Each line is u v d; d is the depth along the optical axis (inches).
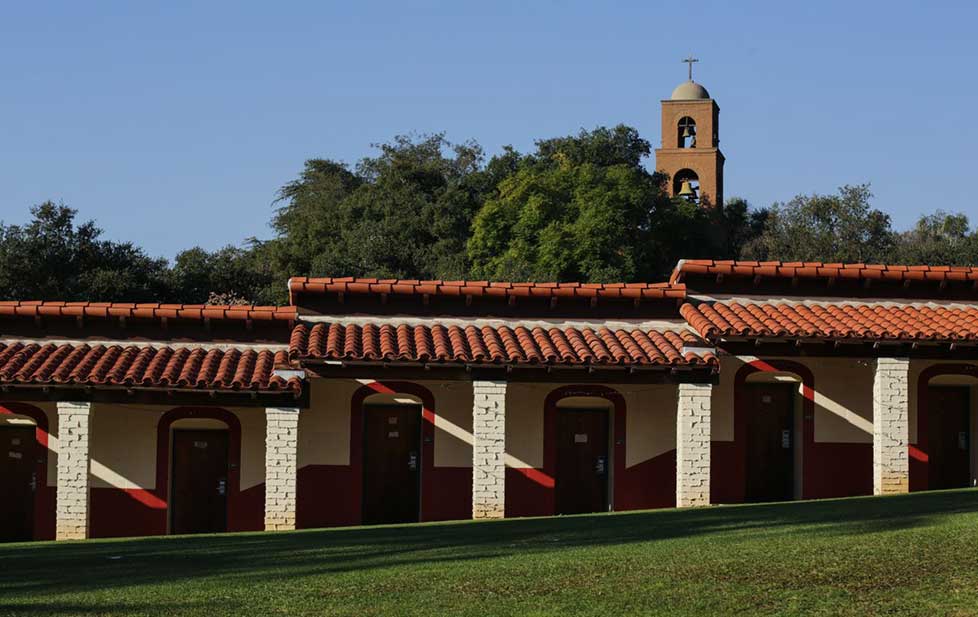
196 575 606.9
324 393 990.4
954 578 549.0
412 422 1006.4
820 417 1015.6
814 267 1027.9
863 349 978.7
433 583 570.6
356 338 970.1
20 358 948.6
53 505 962.7
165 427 974.4
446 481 991.0
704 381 961.5
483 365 943.7
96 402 930.1
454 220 3056.1
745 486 1008.9
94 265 2065.7
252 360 976.3
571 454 1014.4
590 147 3555.6
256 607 527.2
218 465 987.3
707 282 1034.1
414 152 3826.3
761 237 3371.1
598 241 2723.9
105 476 967.0
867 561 590.9
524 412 1000.9
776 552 622.5
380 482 997.2
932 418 1034.7
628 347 968.9
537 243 2807.6
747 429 1020.5
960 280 1035.3
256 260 3097.9
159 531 964.6
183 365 957.8
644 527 745.0
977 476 1027.9
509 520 864.9
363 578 586.6
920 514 734.5
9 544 802.8
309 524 975.6
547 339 986.7
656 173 3585.1
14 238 2021.4
